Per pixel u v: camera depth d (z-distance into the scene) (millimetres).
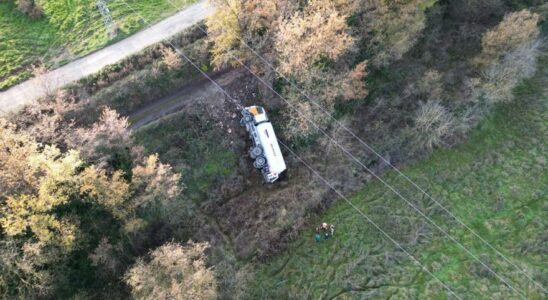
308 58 47156
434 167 54719
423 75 57094
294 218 50375
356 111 55250
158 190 41625
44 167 38594
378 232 50562
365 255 49062
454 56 59312
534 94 59344
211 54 53062
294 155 52500
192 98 52344
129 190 42719
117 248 42438
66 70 51531
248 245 48656
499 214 51469
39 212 38469
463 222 50969
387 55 52844
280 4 48906
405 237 50062
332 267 48531
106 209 41781
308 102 49312
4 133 39719
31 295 38344
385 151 54312
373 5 49438
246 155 52344
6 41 52594
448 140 55625
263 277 47750
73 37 53938
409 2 50156
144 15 55750
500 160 55000
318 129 51156
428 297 46125
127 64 51719
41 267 39812
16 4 54219
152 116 51031
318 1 47219
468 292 46312
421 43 59125
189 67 52594
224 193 50688
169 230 47094
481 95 54375
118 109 50312
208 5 51406
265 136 49062
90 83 50469
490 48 53688
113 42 53594
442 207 51812
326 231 50062
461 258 48594
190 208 48875
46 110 47844
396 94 56562
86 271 42625
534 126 57125
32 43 53125
